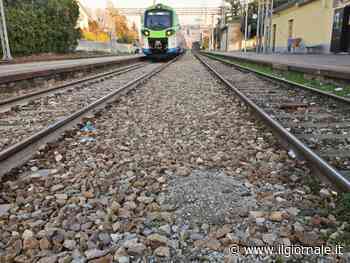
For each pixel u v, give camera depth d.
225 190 3.20
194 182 3.38
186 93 9.29
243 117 6.22
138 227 2.62
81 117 6.23
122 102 7.93
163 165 3.88
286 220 2.69
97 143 4.81
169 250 2.36
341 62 14.45
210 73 15.68
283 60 17.41
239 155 4.18
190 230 2.59
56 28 34.94
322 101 7.43
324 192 3.09
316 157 3.52
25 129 5.59
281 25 40.53
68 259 2.26
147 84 11.39
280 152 4.21
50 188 3.38
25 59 24.25
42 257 2.31
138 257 2.30
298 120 5.75
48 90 9.71
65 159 4.21
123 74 15.81
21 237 2.56
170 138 4.97
